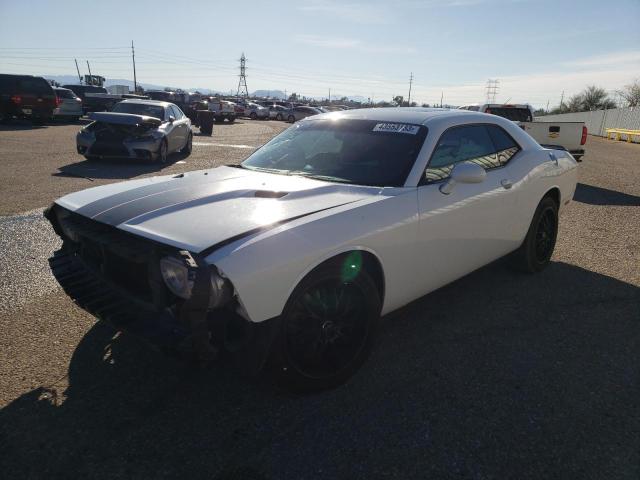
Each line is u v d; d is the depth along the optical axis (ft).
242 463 6.95
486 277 14.38
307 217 8.12
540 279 14.29
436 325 11.32
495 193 11.63
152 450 7.16
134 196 9.20
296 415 8.03
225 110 103.50
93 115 34.45
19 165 32.12
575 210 24.50
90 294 8.76
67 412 7.93
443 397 8.59
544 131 34.88
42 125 68.13
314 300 8.12
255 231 7.52
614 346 10.48
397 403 8.39
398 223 9.12
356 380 9.07
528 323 11.48
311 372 8.32
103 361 9.41
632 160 57.26
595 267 15.46
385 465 6.96
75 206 9.25
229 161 38.32
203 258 6.89
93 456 7.01
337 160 10.79
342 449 7.26
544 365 9.70
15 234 17.06
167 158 39.37
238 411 8.09
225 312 7.28
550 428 7.81
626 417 8.12
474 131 11.98
